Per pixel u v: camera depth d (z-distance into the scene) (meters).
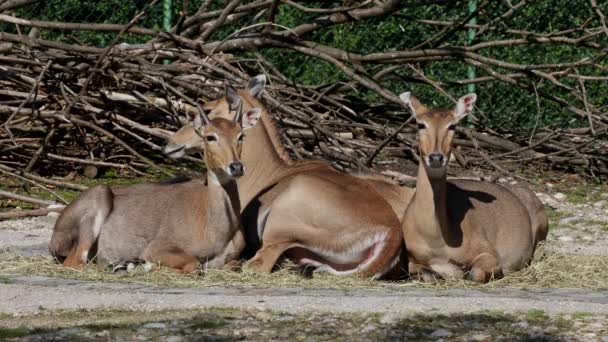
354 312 16.38
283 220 20.92
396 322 15.80
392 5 33.00
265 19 37.81
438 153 19.25
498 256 20.73
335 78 38.78
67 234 21.59
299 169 22.67
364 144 33.19
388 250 20.22
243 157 22.52
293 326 15.54
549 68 34.75
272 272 20.66
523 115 38.53
